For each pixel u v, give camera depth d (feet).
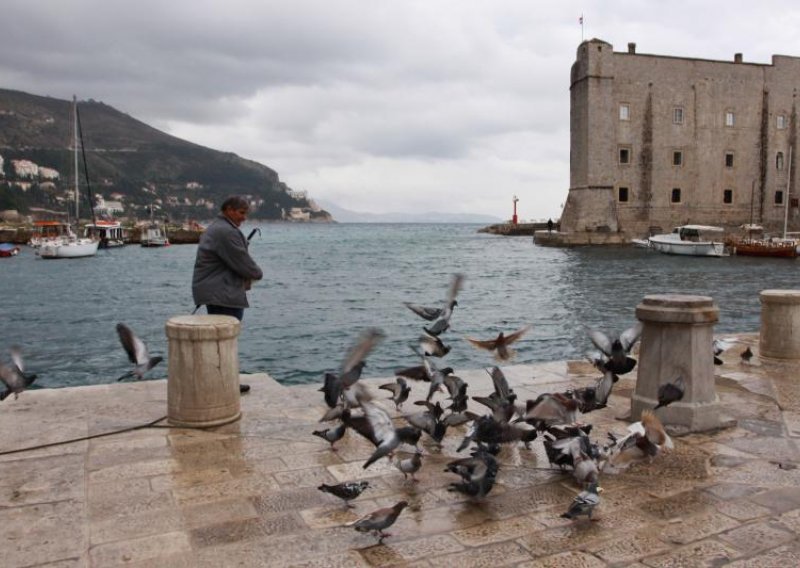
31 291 142.82
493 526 16.72
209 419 24.49
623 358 22.72
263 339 80.12
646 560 14.98
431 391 23.07
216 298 28.09
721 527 16.65
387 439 16.93
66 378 62.39
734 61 278.46
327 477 20.02
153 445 22.65
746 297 122.83
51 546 15.51
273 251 307.99
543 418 19.58
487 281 152.05
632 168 265.34
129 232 374.22
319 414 26.43
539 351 70.90
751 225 261.03
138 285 155.84
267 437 23.62
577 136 269.64
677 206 270.46
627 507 17.85
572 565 14.75
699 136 270.67
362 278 165.07
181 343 24.34
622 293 128.16
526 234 466.29
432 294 128.26
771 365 36.35
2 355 72.79
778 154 280.92
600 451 20.26
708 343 24.76
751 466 20.94
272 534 16.24
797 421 25.88
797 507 17.85
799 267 186.39
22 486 19.10
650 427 19.90
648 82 263.70
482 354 67.67
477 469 17.54
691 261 205.77
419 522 16.96
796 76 280.92
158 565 14.70
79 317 103.76
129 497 18.39
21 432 23.88
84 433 23.80
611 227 263.08
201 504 17.98
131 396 28.81
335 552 15.33
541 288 137.49
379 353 68.28
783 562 14.87
